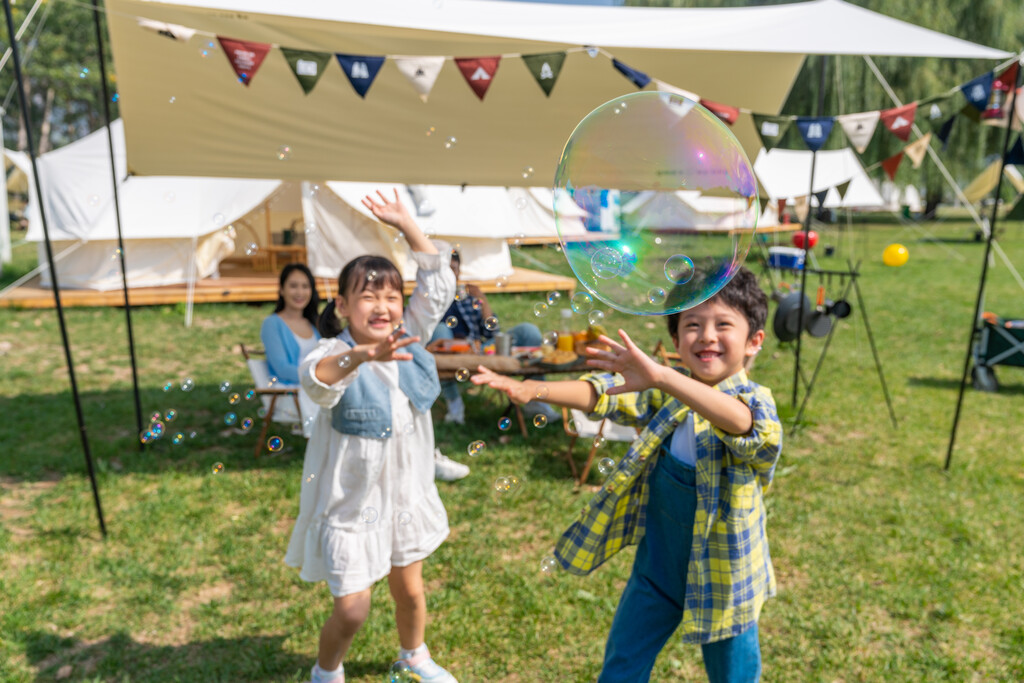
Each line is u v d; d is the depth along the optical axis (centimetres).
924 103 379
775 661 255
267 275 1089
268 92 469
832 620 279
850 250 1736
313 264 909
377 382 197
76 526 346
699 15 602
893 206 2377
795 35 481
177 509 365
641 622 181
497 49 473
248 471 419
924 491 405
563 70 482
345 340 199
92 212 923
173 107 461
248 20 423
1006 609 287
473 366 427
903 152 397
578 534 184
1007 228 2367
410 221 224
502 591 296
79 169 946
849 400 586
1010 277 1363
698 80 530
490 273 1026
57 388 592
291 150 500
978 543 342
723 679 174
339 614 196
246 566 312
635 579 185
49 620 273
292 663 251
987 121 391
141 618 276
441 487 402
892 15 1881
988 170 1678
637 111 174
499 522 361
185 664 250
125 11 402
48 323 824
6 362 667
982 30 1902
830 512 376
